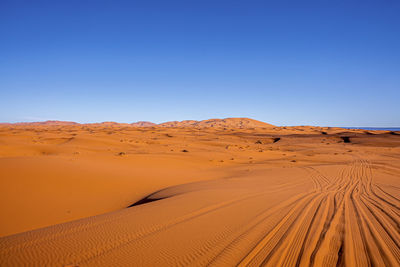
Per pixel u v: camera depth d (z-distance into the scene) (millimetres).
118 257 5137
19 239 6059
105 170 19266
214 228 7062
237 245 5953
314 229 7316
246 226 7328
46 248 5504
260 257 5398
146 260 5047
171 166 26625
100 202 12930
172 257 5219
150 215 8266
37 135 69750
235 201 10578
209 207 9391
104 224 7285
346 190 15422
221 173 24641
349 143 78625
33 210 10875
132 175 19016
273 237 6559
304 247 6008
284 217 8406
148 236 6336
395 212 9914
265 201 10812
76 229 6828
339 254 5762
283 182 17859
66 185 14430
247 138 99062
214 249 5688
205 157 35844
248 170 26812
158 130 129125
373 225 8023
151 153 35719
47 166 17203
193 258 5215
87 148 38875
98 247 5605
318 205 10523
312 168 27672
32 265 4738
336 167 28812
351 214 9273
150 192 15477
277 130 142000
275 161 36594
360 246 6270
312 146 65750
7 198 11594
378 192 15047
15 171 14922
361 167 29797
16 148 35938
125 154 30016
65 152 33375
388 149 57375
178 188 15195
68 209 11492
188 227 7090
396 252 5996
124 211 9016
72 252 5328
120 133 95938
